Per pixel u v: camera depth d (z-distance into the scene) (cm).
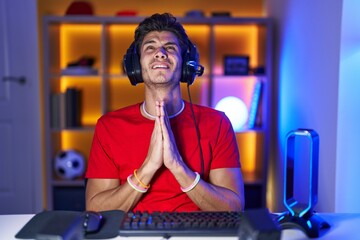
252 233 78
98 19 285
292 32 254
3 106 317
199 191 121
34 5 309
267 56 288
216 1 321
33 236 96
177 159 119
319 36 206
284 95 275
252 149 332
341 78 181
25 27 311
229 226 96
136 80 134
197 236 95
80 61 299
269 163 312
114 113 141
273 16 300
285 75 272
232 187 132
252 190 297
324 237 98
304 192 220
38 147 319
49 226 80
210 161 136
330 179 191
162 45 129
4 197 323
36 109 317
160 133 116
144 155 132
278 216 107
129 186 121
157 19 133
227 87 325
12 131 319
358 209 185
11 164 321
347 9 178
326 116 196
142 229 95
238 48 323
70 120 298
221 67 325
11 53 313
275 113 300
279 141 288
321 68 203
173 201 129
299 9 240
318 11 207
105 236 96
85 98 323
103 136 135
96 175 133
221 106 289
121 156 133
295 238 98
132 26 312
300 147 229
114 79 322
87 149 329
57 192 295
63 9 314
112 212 110
